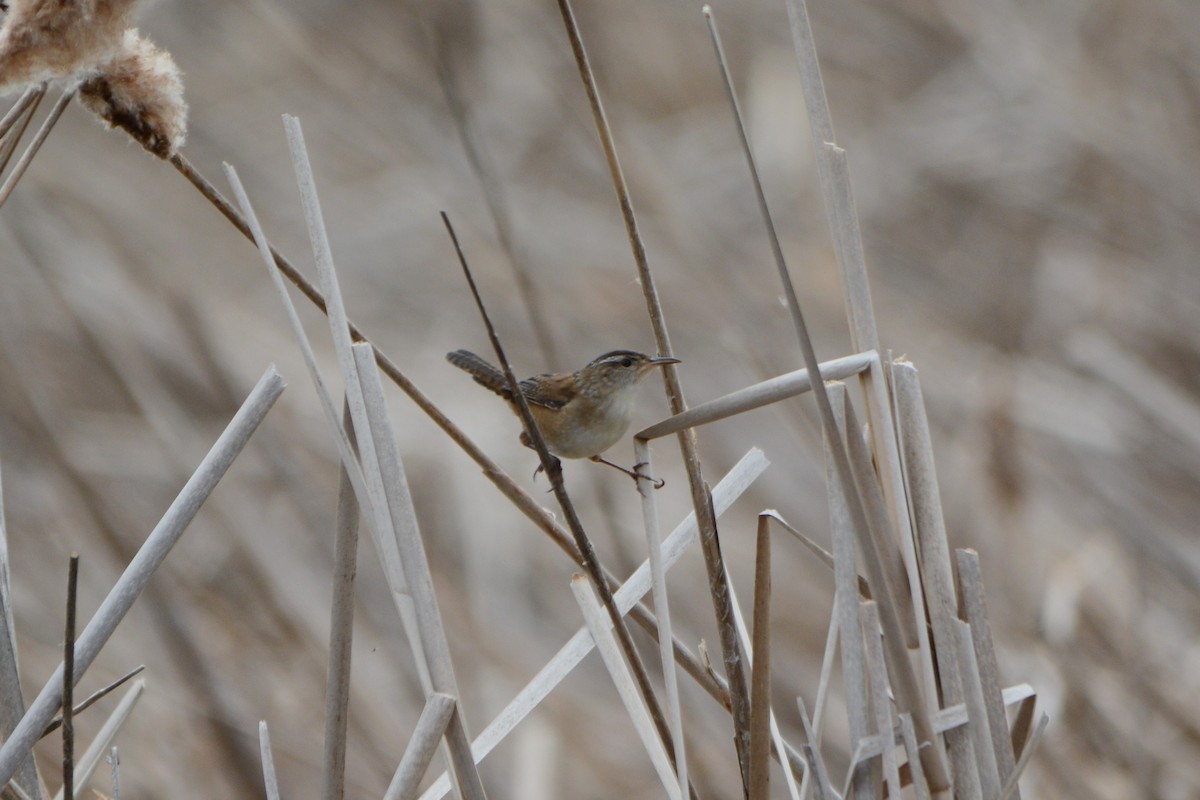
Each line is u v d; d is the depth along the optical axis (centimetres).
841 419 594
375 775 1073
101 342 1339
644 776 1185
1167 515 1328
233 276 1708
